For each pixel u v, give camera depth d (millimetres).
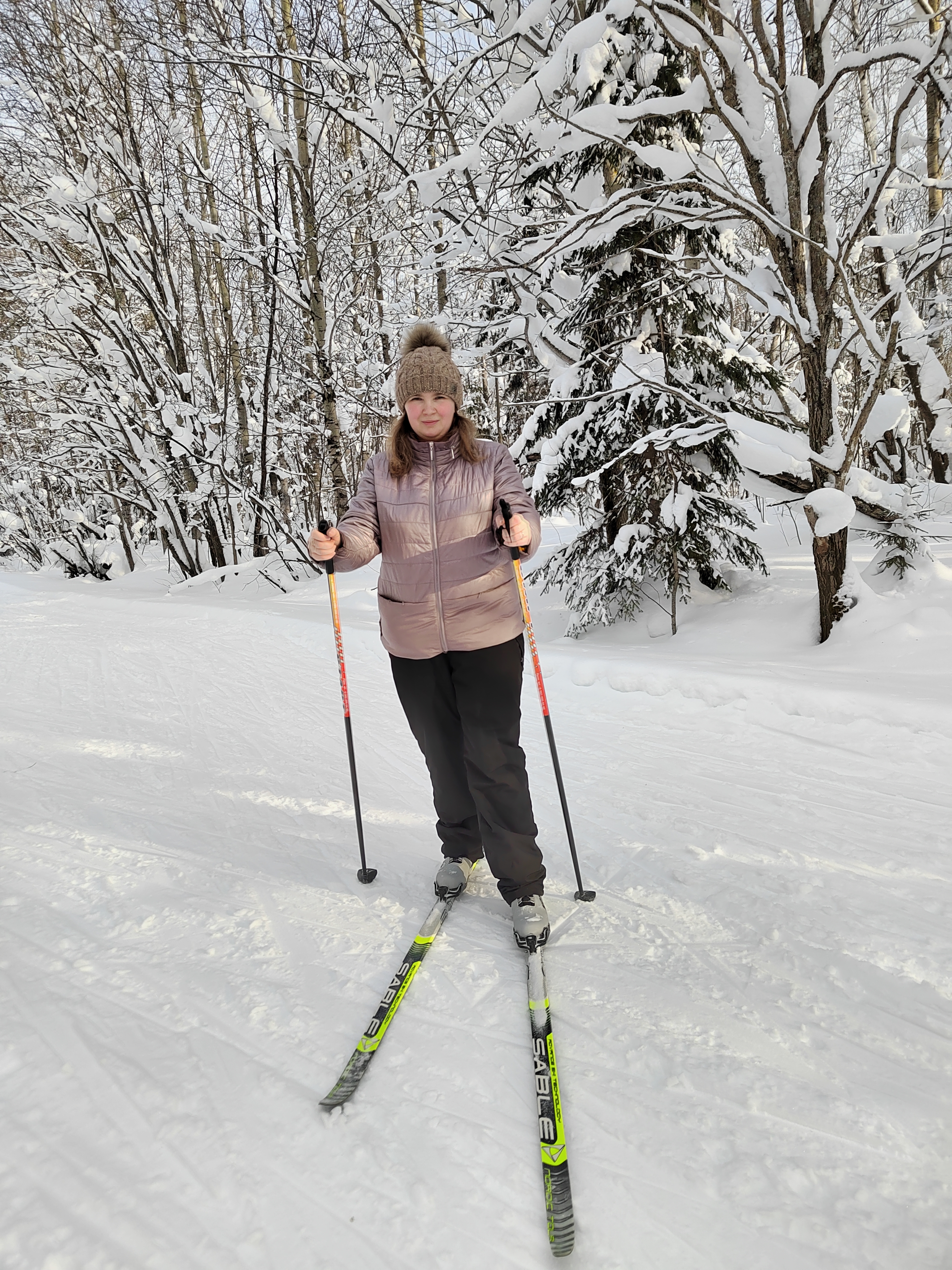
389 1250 1024
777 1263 999
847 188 6699
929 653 3975
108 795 2803
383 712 4148
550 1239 1026
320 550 1848
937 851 2199
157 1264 993
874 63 3654
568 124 4457
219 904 1976
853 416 7012
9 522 17422
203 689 4746
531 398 8023
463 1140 1208
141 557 19219
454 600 1844
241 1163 1156
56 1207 1069
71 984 1594
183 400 12422
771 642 4832
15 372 11664
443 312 7566
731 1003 1534
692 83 4086
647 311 5602
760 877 2072
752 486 4844
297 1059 1392
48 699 4496
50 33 10648
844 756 3020
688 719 3643
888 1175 1122
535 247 5262
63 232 11422
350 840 2443
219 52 7910
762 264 4477
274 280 9828
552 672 4512
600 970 1672
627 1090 1309
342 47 8148
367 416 11219
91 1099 1271
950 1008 1496
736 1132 1209
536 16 5090
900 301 5949
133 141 10711
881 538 4812
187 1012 1517
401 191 7031
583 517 6602
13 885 2037
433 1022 1503
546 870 2197
